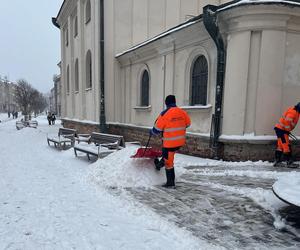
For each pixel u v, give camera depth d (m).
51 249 3.13
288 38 7.73
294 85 7.97
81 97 17.80
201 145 8.95
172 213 4.19
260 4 7.16
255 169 7.02
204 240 3.33
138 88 13.22
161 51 10.97
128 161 6.11
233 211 4.27
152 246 3.19
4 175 6.79
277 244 3.25
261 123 7.71
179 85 10.20
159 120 5.45
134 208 4.38
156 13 15.48
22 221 3.91
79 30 17.42
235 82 7.81
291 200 3.48
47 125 33.84
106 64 14.44
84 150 8.78
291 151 7.91
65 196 5.05
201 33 8.87
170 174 5.52
